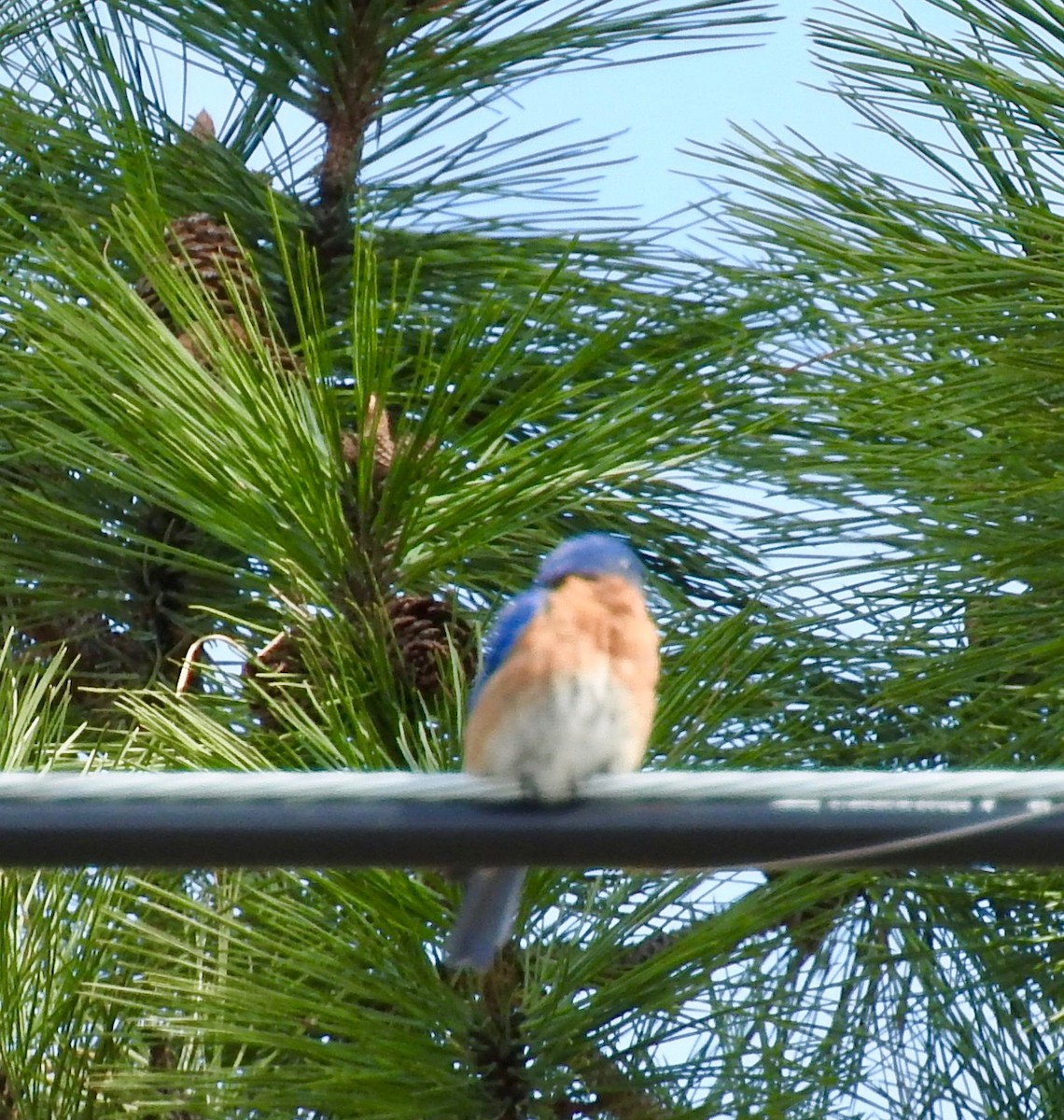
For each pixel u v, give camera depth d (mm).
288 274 9250
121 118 12156
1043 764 9805
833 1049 9656
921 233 9828
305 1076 8445
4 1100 8391
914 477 10023
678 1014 8719
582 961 8562
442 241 12047
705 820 6113
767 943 8836
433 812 6102
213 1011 8273
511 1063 8406
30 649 11836
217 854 6082
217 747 8641
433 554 9461
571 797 6125
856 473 10297
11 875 8477
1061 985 9891
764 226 10141
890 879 9922
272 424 9023
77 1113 8422
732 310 11250
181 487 9258
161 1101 8391
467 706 9203
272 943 8375
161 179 11984
